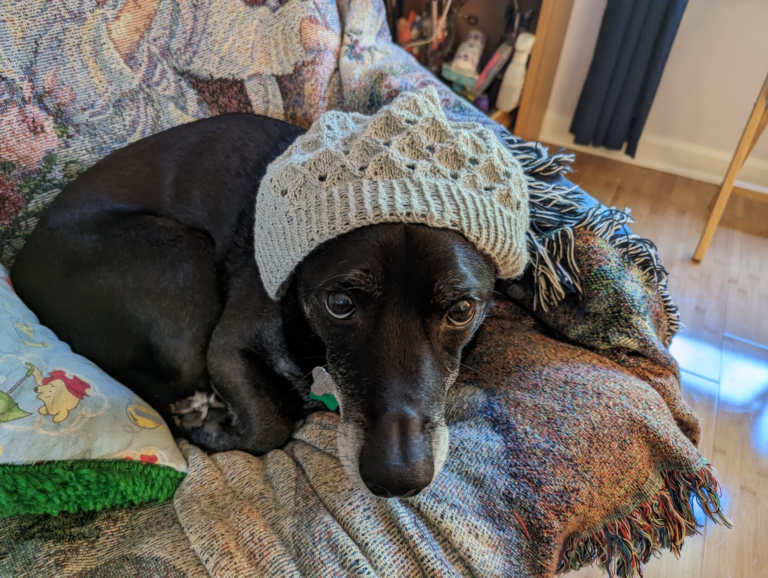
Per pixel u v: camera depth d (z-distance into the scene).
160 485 0.93
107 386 0.97
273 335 1.11
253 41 1.39
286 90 1.45
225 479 0.98
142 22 1.25
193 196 1.24
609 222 1.17
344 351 0.90
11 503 0.78
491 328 1.19
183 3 1.28
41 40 1.15
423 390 0.85
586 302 1.11
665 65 2.45
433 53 2.45
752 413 1.72
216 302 1.16
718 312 2.02
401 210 0.79
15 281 1.16
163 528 0.88
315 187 0.83
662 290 1.22
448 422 1.03
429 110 0.91
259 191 0.98
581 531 0.88
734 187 2.49
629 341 1.08
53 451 0.81
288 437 1.15
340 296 0.87
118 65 1.24
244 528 0.85
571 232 1.11
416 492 0.81
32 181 1.20
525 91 2.44
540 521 0.83
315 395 1.14
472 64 2.36
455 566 0.81
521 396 1.00
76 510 0.86
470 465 0.91
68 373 0.91
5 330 0.90
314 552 0.81
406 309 0.85
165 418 1.16
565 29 2.45
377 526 0.84
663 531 0.95
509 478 0.88
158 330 1.14
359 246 0.83
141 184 1.24
